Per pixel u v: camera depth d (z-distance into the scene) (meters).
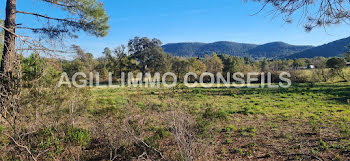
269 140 6.07
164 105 9.47
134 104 7.08
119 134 4.99
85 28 8.95
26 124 4.56
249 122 8.52
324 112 10.10
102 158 4.73
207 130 5.43
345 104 12.31
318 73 32.84
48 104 4.80
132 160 4.38
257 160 4.70
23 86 4.64
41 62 4.64
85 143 5.07
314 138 6.10
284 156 4.87
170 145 5.32
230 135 6.62
